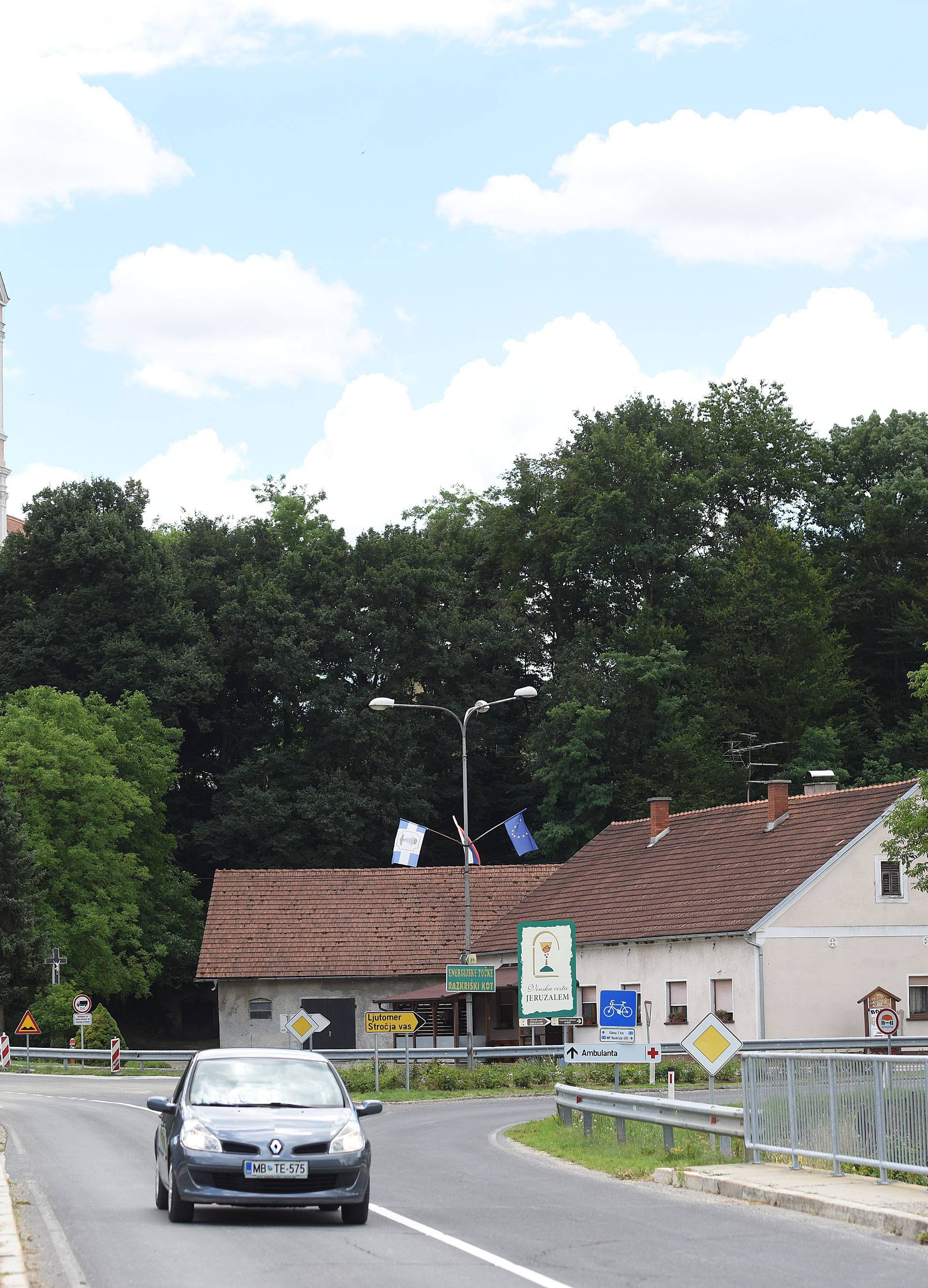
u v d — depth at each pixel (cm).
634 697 7294
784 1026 4188
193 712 7769
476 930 5750
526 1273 1160
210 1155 1426
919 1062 1544
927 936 4375
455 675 7769
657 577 8144
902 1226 1374
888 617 8175
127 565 7694
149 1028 7800
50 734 6538
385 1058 4556
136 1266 1186
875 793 4475
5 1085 4434
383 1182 1872
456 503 9688
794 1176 1697
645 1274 1159
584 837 7088
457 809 8050
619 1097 2248
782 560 7756
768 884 4400
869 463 8838
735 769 7025
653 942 4647
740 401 8850
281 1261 1214
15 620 7775
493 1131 2706
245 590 8050
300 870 6369
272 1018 5584
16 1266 1120
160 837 7206
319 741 7656
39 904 6291
